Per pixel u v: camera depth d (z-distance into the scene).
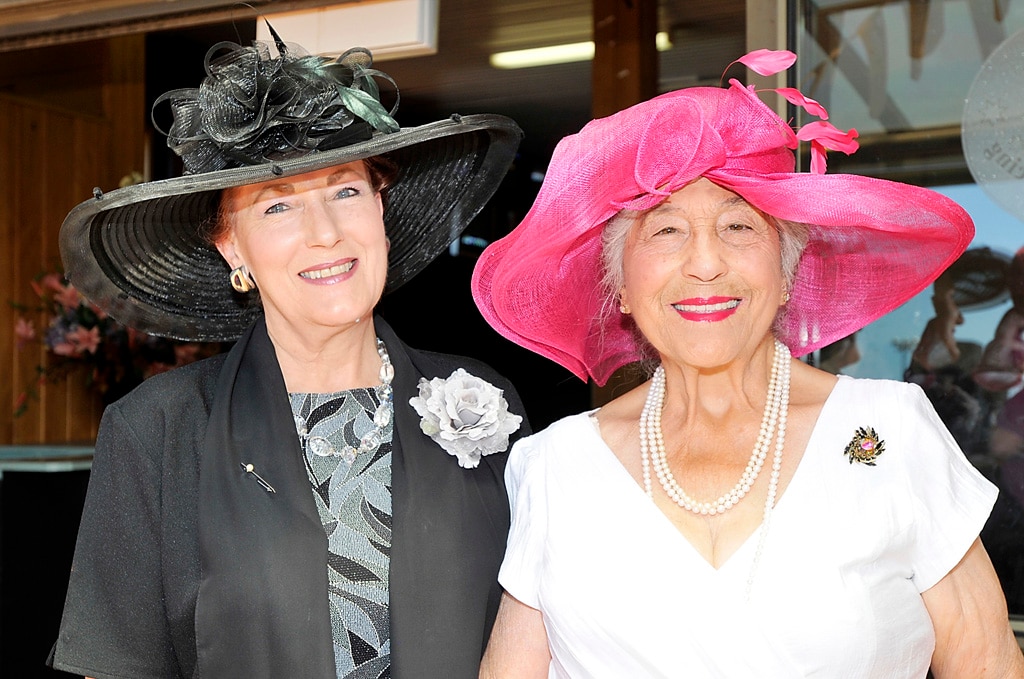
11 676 3.76
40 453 4.25
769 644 1.39
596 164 1.51
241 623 1.58
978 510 1.43
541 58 4.91
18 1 2.82
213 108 1.65
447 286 6.93
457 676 1.62
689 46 4.45
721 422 1.55
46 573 3.77
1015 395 2.39
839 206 1.45
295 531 1.61
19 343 5.44
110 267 1.83
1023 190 2.40
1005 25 2.39
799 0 2.50
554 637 1.54
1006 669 1.45
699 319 1.46
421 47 2.66
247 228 1.69
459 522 1.70
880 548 1.40
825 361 2.57
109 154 6.50
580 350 1.87
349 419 1.75
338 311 1.67
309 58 1.72
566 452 1.61
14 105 6.03
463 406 1.72
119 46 5.86
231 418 1.69
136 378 4.71
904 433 1.47
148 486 1.65
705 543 1.48
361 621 1.63
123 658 1.60
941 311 2.47
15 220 6.05
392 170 1.80
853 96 2.52
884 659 1.39
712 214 1.46
